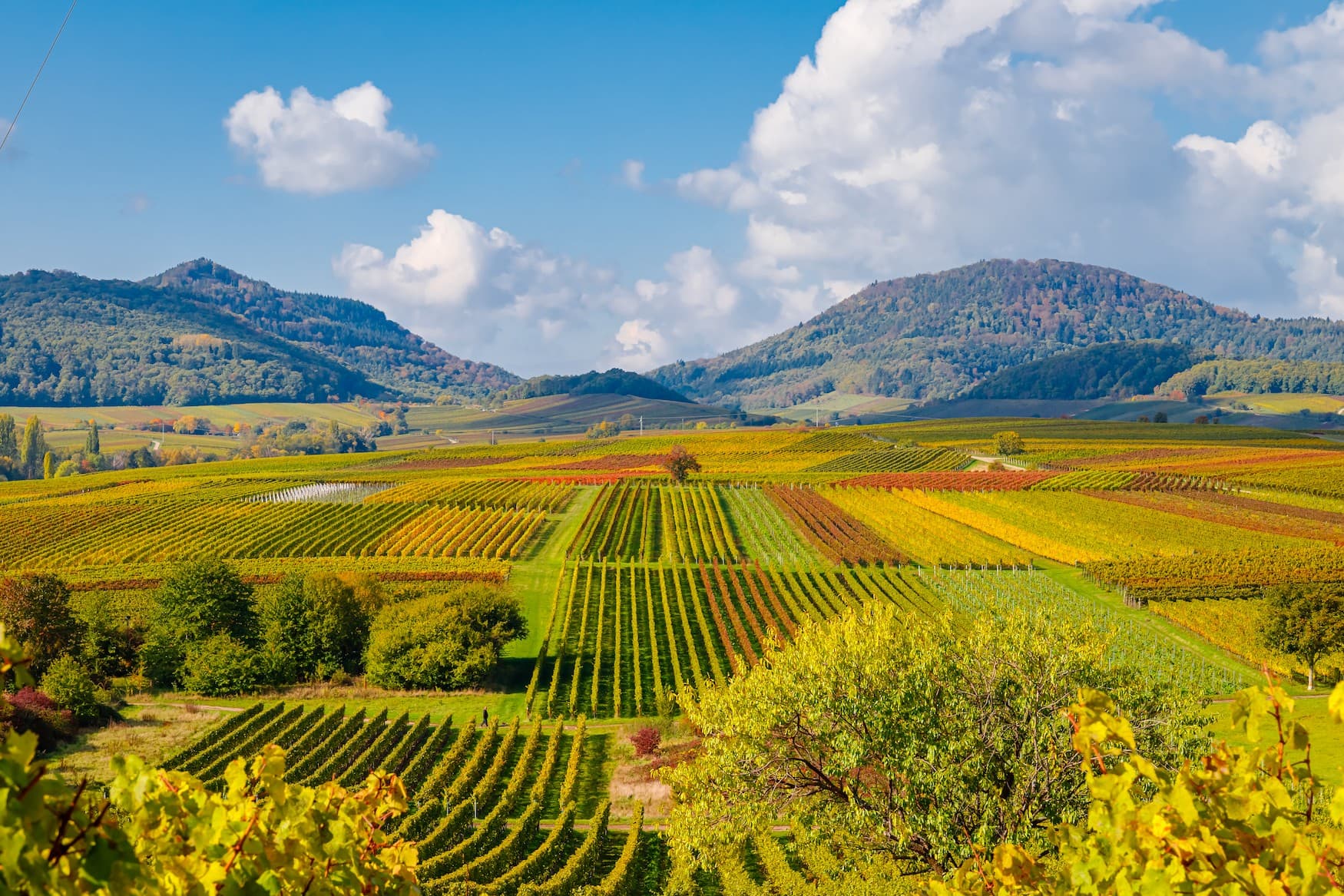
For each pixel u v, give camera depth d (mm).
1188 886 5559
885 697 21453
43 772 4684
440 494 141875
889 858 23438
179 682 67688
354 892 6828
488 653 68000
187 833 6312
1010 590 91875
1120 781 5973
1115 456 176250
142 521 120125
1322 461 152250
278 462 197750
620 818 48031
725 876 35656
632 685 68250
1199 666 70062
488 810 47875
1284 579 85875
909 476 155375
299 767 51156
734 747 23219
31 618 65125
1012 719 20672
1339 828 5957
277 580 92250
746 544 113625
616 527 120188
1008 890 7562
